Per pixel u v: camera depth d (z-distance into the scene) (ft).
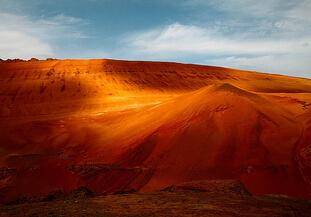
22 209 65.77
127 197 73.82
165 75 347.77
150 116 188.65
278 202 73.82
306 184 136.98
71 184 158.92
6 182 164.14
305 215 67.72
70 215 61.16
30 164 175.94
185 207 66.54
